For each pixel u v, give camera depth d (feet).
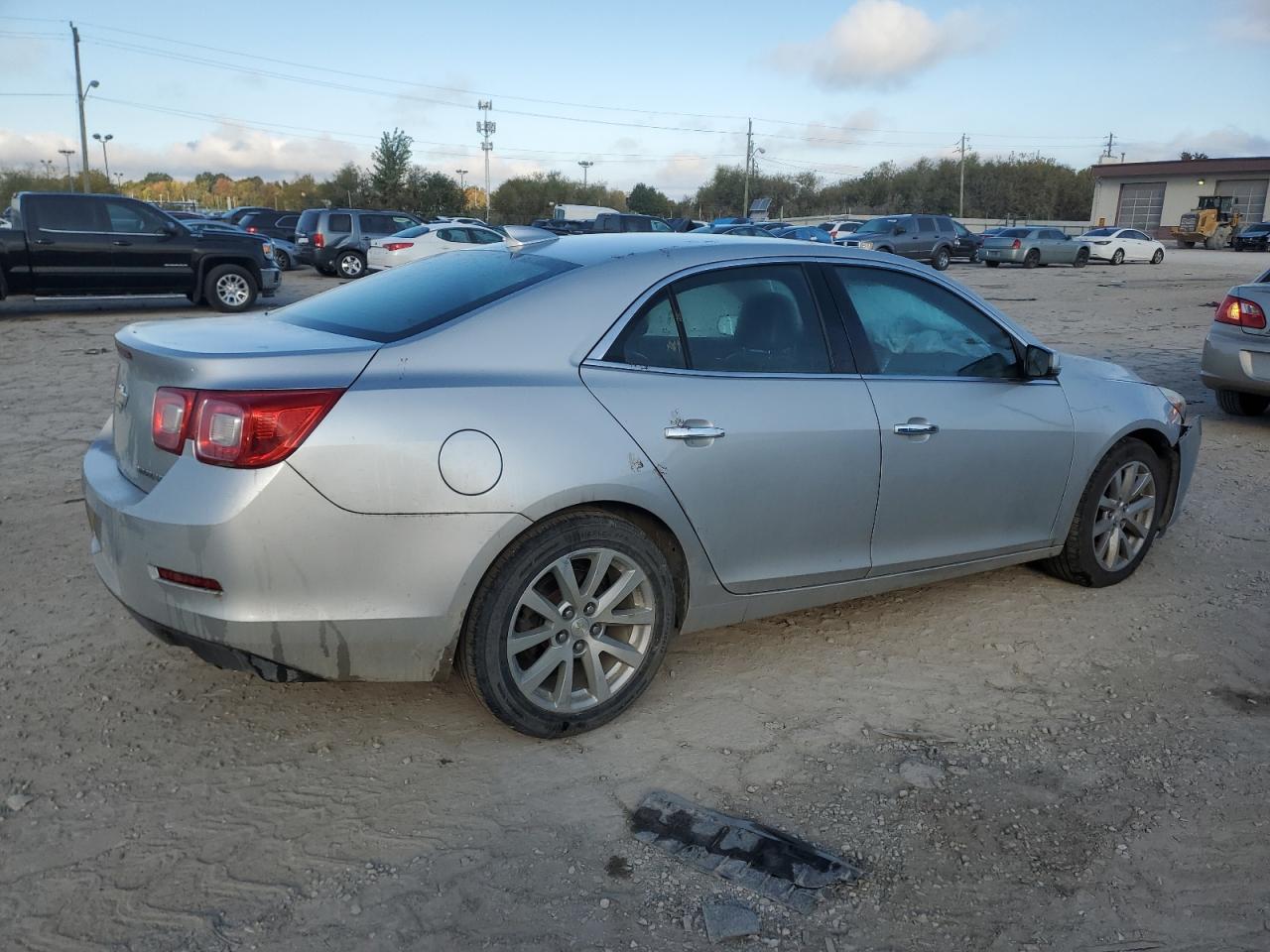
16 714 10.93
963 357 13.16
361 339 10.02
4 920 7.84
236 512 8.82
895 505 12.26
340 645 9.35
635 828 9.13
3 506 18.02
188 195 438.40
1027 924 7.94
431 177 209.05
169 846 8.78
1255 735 10.83
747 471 10.96
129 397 10.16
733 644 13.01
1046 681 12.07
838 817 9.30
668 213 310.65
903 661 12.56
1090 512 14.44
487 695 9.96
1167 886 8.39
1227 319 26.14
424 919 7.95
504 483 9.46
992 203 314.96
